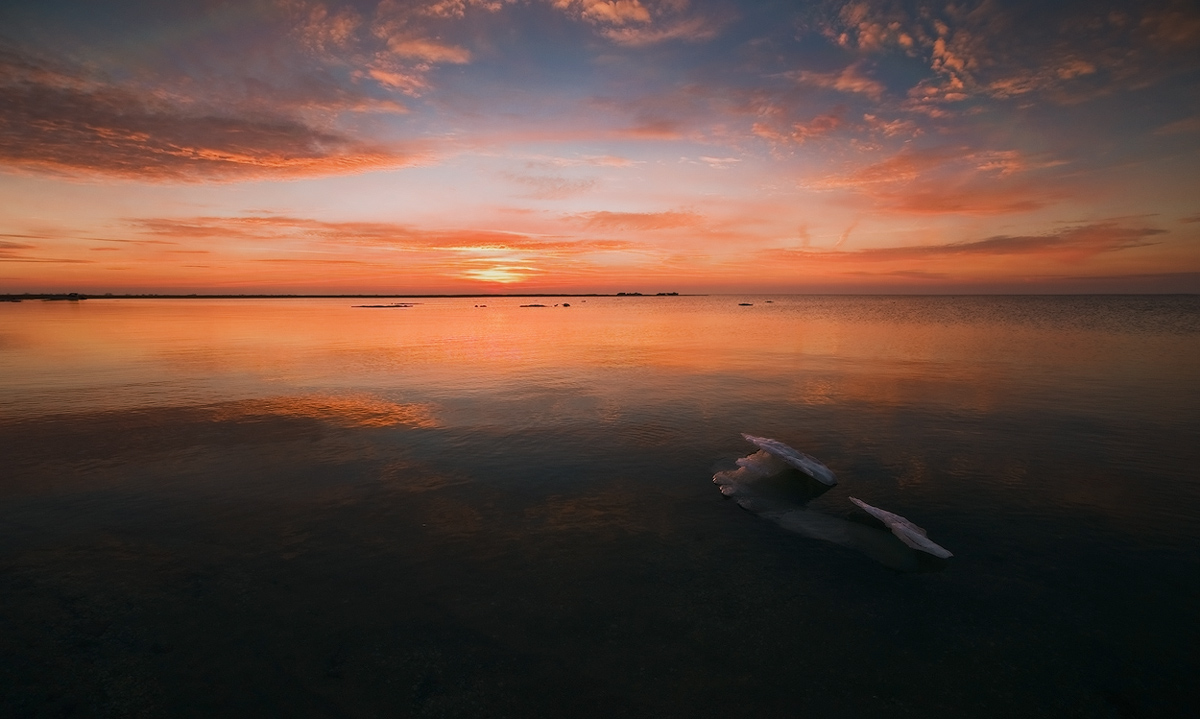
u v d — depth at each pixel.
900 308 113.44
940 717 4.66
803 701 4.82
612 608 6.22
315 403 16.41
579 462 11.23
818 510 9.05
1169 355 26.48
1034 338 36.47
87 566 6.94
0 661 5.14
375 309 98.81
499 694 4.85
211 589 6.46
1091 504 9.12
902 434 13.22
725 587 6.69
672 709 4.71
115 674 5.01
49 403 15.99
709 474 10.63
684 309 107.81
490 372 22.50
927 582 6.82
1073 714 4.72
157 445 12.05
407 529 8.15
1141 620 6.03
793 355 27.95
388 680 5.00
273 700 4.73
